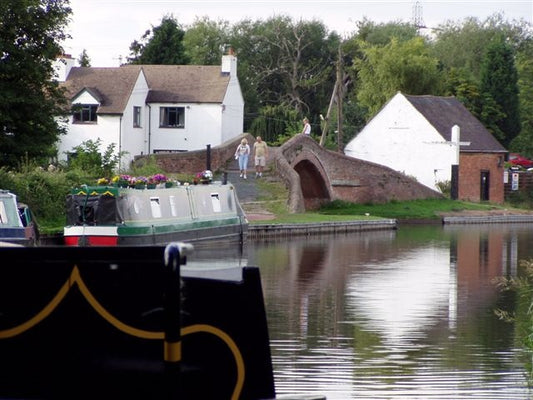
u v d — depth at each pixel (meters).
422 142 80.94
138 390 7.09
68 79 70.56
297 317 24.14
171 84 73.88
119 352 7.11
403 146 81.69
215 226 41.41
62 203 42.53
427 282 32.47
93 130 69.44
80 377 7.16
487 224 70.38
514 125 97.50
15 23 43.41
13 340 7.19
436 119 81.69
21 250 7.11
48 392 7.19
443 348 19.83
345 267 37.31
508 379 16.95
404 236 56.03
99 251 7.08
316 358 18.66
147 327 7.05
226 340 7.46
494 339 20.92
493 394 15.80
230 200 43.19
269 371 7.63
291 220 54.75
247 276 7.56
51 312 7.13
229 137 74.50
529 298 27.88
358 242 50.59
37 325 7.16
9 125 44.31
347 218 60.09
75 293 7.11
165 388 6.38
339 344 20.25
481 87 96.94
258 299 7.59
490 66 97.00
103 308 7.09
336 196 69.56
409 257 42.34
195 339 7.32
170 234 38.66
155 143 73.19
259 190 60.25
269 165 62.97
